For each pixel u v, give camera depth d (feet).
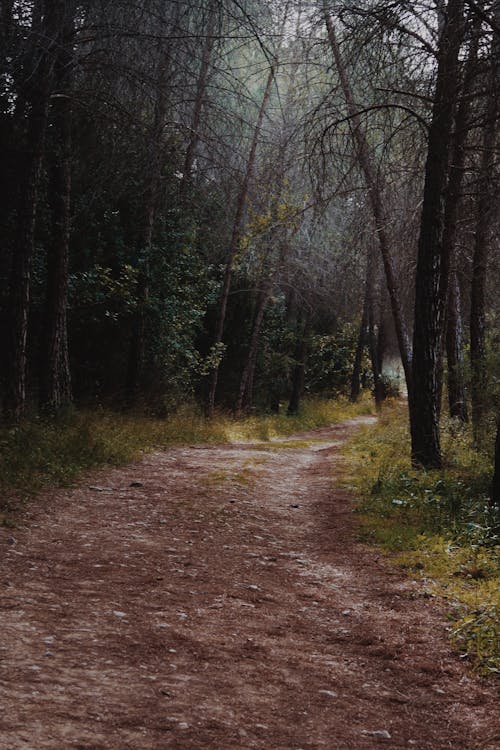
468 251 57.77
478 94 37.09
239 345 97.76
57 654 14.08
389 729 12.86
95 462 40.14
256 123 62.44
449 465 43.45
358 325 142.31
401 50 38.96
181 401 73.72
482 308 56.29
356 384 143.33
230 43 44.91
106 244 63.87
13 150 52.31
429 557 24.68
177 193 62.90
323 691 14.16
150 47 42.37
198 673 14.21
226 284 81.35
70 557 22.04
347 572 23.59
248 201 77.25
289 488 39.93
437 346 43.04
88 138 49.60
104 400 62.95
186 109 48.88
